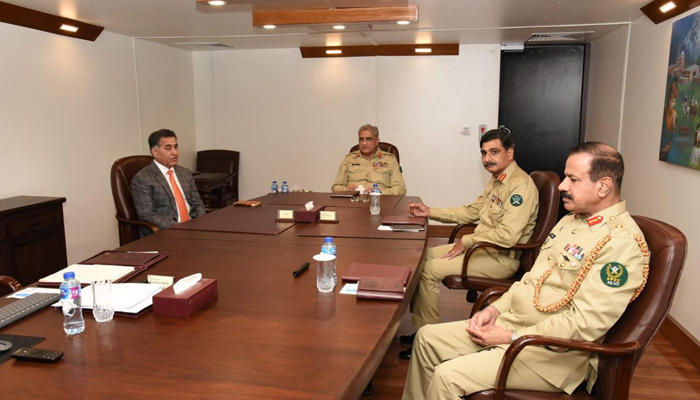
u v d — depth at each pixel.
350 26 3.41
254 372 1.17
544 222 2.65
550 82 5.79
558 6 3.65
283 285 1.79
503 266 2.74
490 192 2.97
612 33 4.79
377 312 1.54
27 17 3.72
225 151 6.13
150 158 3.61
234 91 6.11
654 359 2.92
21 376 1.16
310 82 5.92
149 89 5.34
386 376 2.68
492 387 1.62
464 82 5.64
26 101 3.83
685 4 3.08
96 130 4.59
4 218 3.22
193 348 1.30
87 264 1.99
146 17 4.02
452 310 3.67
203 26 4.42
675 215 3.26
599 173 1.63
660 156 3.43
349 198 3.86
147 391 1.09
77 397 1.07
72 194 4.33
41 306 1.57
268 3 3.09
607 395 1.52
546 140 5.89
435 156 5.82
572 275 1.68
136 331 1.40
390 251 2.25
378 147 4.45
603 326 1.51
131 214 3.33
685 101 3.02
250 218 3.03
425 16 4.00
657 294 1.49
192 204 3.70
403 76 5.73
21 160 3.81
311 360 1.23
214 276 1.89
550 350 1.61
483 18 4.10
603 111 5.07
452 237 3.26
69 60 4.24
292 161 6.10
